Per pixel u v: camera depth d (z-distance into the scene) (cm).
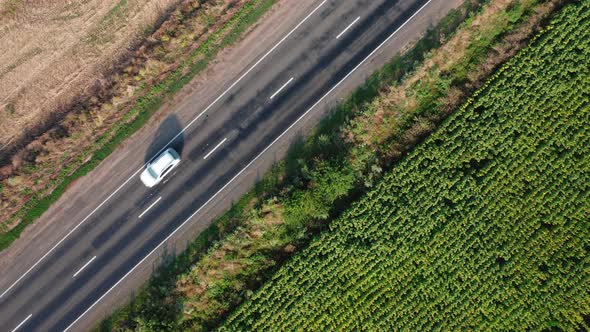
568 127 3709
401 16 3791
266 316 3544
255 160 3731
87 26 3862
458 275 3634
